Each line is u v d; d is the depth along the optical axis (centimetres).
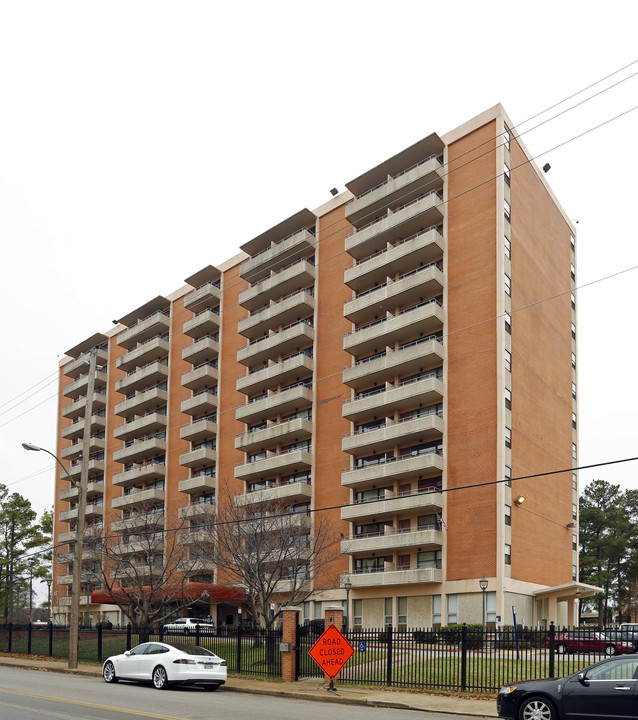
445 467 4484
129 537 5500
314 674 2442
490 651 2638
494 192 4656
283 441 5644
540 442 4806
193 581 5422
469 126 4872
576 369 5709
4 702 1700
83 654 3512
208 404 6328
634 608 7544
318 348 5544
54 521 8362
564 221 5803
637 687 1254
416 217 4903
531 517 4547
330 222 5697
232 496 5256
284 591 4997
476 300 4581
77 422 8219
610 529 7419
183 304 7019
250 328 6025
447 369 4625
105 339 8094
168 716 1477
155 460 6969
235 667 2684
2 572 6975
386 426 4750
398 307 5072
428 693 2022
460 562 4288
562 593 4428
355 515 4797
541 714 1336
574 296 5847
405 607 4491
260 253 6044
